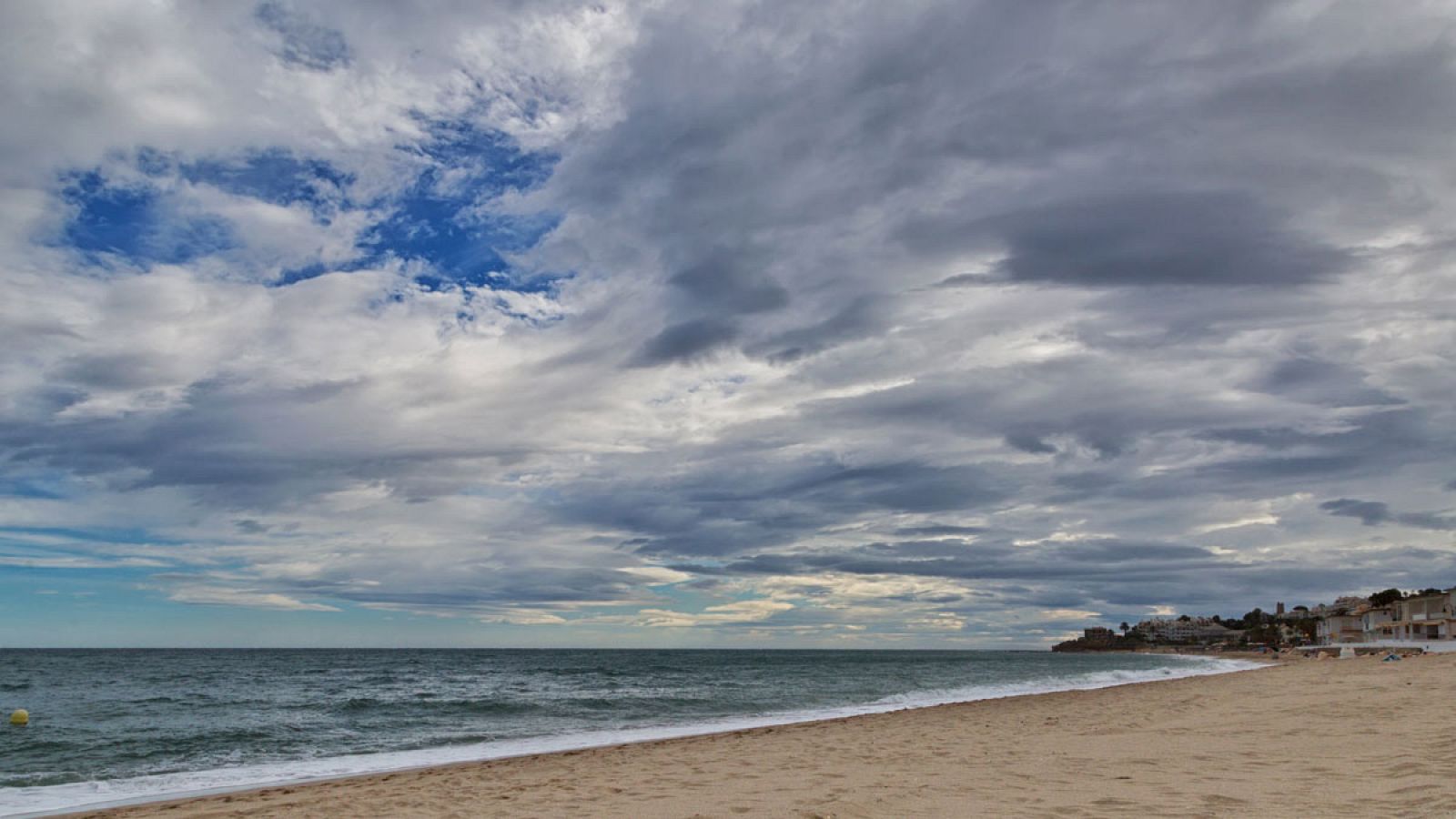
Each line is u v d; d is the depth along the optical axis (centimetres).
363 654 17562
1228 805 687
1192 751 1118
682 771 1273
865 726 2069
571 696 4103
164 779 1488
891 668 9069
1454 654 5662
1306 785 752
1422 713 1396
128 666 9106
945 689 4531
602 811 905
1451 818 552
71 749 2064
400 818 947
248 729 2545
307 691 4709
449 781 1303
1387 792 679
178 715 3066
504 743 2023
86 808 1191
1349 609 15812
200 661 11475
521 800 1041
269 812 1049
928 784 944
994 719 2134
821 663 11294
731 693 4297
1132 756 1105
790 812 812
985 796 835
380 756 1805
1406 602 9181
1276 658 10406
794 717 2703
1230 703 2147
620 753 1644
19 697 4178
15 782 1497
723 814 823
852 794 903
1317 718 1471
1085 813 706
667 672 7838
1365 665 4541
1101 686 4303
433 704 3516
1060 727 1745
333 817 979
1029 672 7594
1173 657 15038
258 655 15938
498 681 6003
